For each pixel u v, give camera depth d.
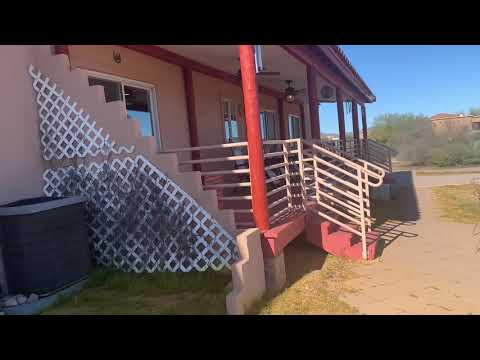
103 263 5.17
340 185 8.70
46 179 5.22
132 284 4.59
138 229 4.88
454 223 9.14
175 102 7.70
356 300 4.49
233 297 3.83
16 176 4.86
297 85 12.11
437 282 5.07
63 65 4.99
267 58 7.89
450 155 29.30
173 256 4.80
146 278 4.74
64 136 5.09
